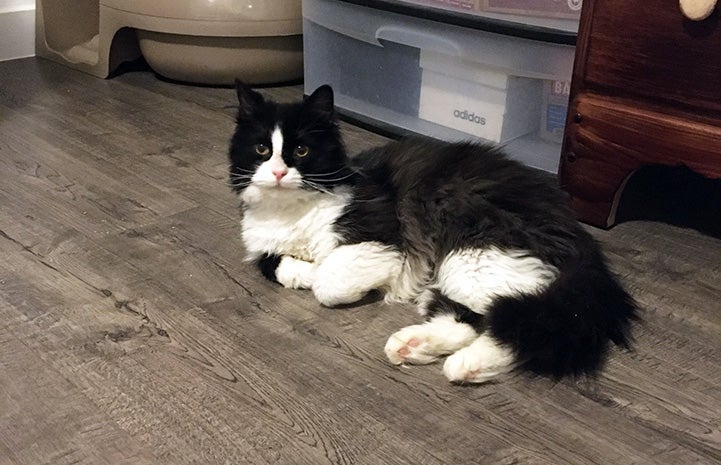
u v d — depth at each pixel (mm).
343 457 1050
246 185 1398
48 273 1514
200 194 1895
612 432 1107
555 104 2061
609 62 1623
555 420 1128
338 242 1383
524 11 1889
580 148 1740
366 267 1359
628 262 1625
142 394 1170
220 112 2510
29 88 2709
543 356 1167
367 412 1138
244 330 1339
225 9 2527
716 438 1102
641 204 1917
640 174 2074
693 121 1551
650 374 1242
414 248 1391
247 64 2674
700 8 1418
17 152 2135
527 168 1446
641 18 1538
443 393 1182
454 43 2057
